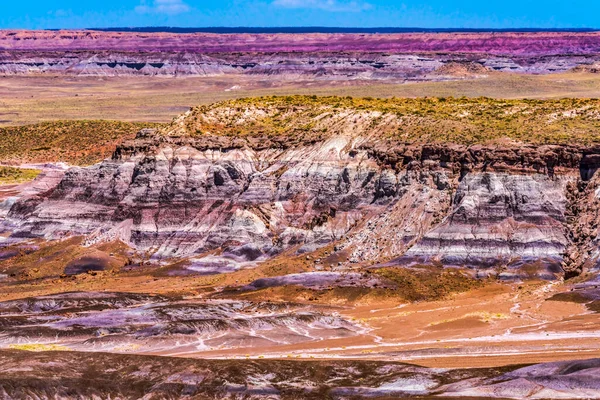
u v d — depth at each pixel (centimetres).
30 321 16838
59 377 12762
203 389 12581
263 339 15638
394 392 12062
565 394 11331
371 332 15912
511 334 14762
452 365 13000
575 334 14300
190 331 15812
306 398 12206
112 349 15325
